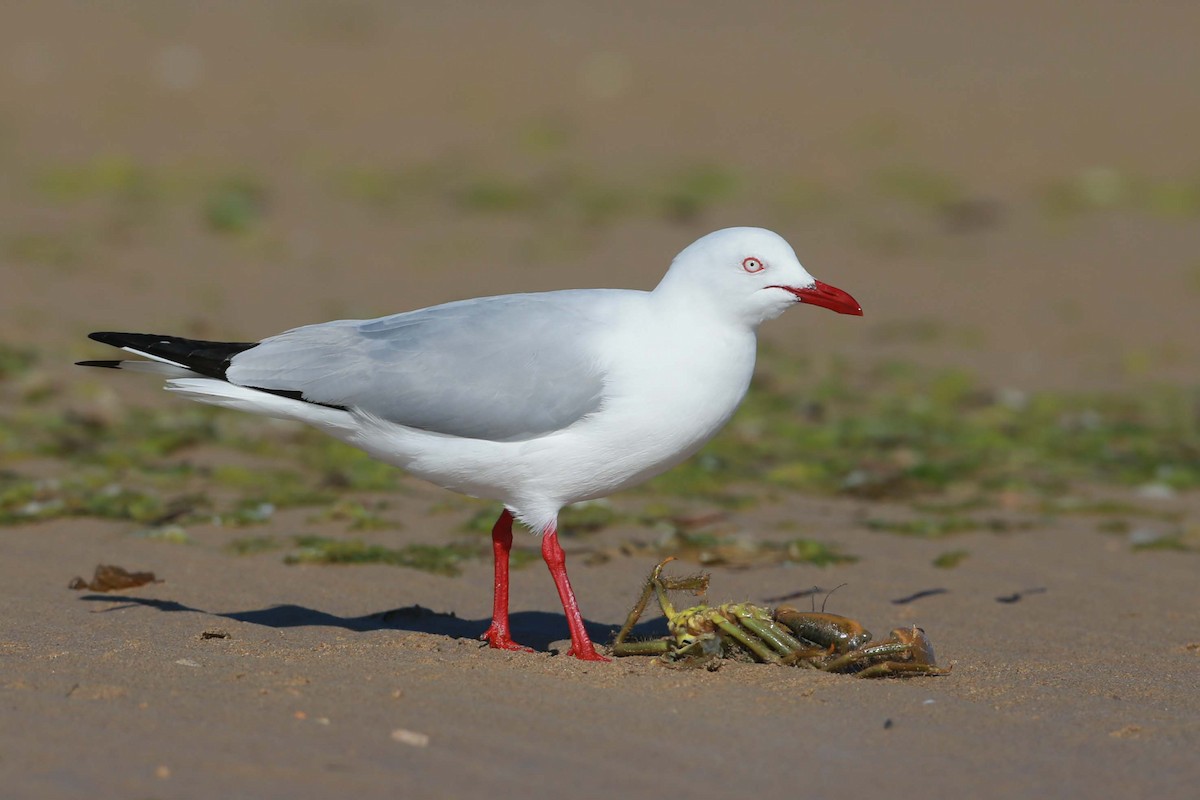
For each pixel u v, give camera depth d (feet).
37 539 35.42
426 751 20.48
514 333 27.45
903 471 47.09
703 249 27.53
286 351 28.32
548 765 20.24
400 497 42.04
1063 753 21.48
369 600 31.91
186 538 36.01
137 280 69.10
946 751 21.43
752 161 93.97
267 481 42.86
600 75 107.96
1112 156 95.76
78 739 20.26
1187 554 37.99
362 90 103.71
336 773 19.47
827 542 38.70
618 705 23.09
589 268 75.36
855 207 87.61
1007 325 71.20
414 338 27.86
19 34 108.88
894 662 25.61
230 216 79.71
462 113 100.42
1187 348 68.28
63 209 80.02
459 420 27.25
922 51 116.06
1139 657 28.55
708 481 45.39
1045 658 28.30
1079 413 57.67
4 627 27.73
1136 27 122.31
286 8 121.08
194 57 107.45
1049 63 113.60
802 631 26.76
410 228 81.15
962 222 86.02
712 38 118.01
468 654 26.27
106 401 51.06
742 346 27.81
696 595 29.68
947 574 35.58
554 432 27.30
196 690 22.77
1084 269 79.20
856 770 20.53
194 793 18.60
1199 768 20.90
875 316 71.92
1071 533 40.32
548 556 27.96
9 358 54.44
